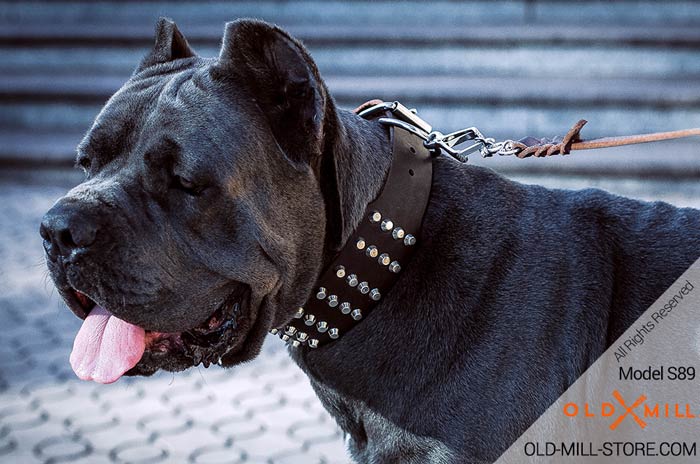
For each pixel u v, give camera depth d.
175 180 2.02
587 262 2.20
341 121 2.13
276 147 2.08
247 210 2.03
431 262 2.19
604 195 2.33
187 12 8.91
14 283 5.52
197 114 2.03
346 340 2.20
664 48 7.62
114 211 1.98
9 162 7.46
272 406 4.18
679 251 2.22
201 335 2.14
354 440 2.30
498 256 2.19
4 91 7.98
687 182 6.61
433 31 8.02
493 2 8.54
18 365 4.59
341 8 8.72
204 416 4.08
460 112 7.27
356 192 2.14
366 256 2.17
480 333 2.12
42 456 3.71
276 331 2.26
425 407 2.10
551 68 7.82
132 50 8.38
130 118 2.08
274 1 8.80
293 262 2.12
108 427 3.97
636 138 2.37
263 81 2.07
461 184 2.28
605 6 8.41
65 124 8.02
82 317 2.15
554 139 2.48
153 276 2.00
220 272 2.04
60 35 8.45
